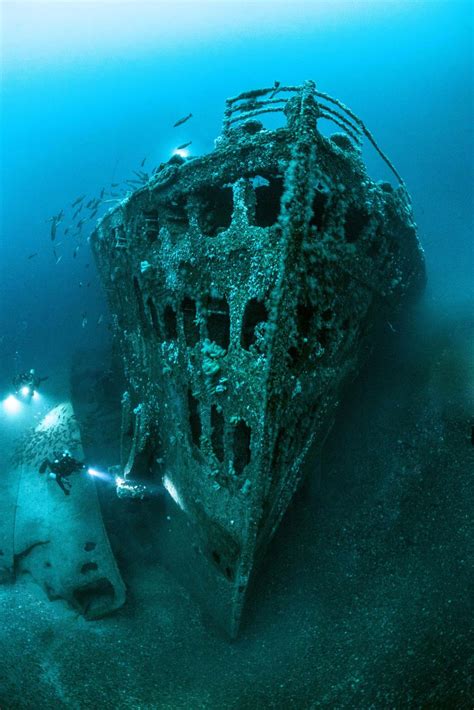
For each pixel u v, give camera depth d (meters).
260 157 5.29
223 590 6.28
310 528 7.66
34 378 13.98
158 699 5.60
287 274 4.99
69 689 5.80
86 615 7.01
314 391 6.06
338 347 6.39
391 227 7.13
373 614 6.13
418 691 4.87
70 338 19.08
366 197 6.20
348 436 9.15
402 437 8.83
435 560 6.62
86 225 32.19
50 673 6.05
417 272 9.62
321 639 6.00
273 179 7.45
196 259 6.11
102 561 7.63
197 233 6.10
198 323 6.19
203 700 5.52
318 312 5.65
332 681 5.38
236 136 5.80
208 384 5.97
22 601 7.43
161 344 7.25
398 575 6.59
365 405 9.66
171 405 7.07
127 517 9.38
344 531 7.51
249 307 5.62
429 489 7.75
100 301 20.69
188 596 7.31
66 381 14.56
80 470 9.65
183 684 5.77
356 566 6.94
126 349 9.62
